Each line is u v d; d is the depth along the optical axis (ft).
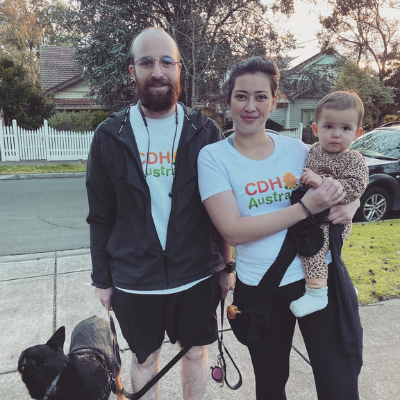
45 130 46.60
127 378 8.33
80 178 37.17
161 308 6.10
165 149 5.96
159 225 5.90
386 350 8.98
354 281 12.30
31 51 81.41
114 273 6.13
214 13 45.37
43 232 18.74
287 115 77.82
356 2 73.26
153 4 45.83
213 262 6.40
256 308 5.36
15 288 12.27
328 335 5.12
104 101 53.01
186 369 6.71
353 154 5.52
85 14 46.65
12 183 33.53
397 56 75.87
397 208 21.74
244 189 5.35
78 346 7.13
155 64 5.69
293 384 7.94
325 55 83.46
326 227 5.32
